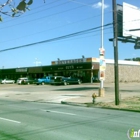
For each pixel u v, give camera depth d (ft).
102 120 38.40
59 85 182.29
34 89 139.44
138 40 88.17
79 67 202.90
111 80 209.26
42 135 27.66
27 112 47.93
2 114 44.91
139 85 167.53
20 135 27.71
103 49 78.79
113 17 62.03
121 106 56.59
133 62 235.61
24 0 10.14
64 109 53.72
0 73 289.94
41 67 239.09
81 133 28.63
